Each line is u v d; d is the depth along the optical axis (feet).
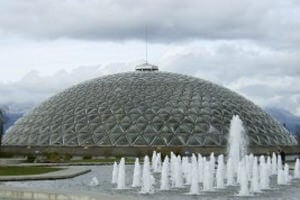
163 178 101.50
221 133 216.33
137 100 229.66
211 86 254.68
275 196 89.56
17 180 106.93
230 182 111.45
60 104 241.96
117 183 106.32
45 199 74.69
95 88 247.29
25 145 224.12
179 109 224.53
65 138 218.18
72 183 106.11
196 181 93.56
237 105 241.35
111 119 220.64
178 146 206.28
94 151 208.85
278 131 242.99
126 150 206.80
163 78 252.21
